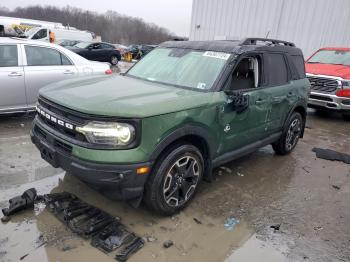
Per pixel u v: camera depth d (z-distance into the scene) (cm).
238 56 383
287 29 1358
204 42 429
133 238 294
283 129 508
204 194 389
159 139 293
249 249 298
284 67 484
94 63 682
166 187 317
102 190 300
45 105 330
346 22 1199
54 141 308
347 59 901
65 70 621
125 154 276
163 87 367
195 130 325
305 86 534
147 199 311
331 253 302
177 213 342
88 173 279
